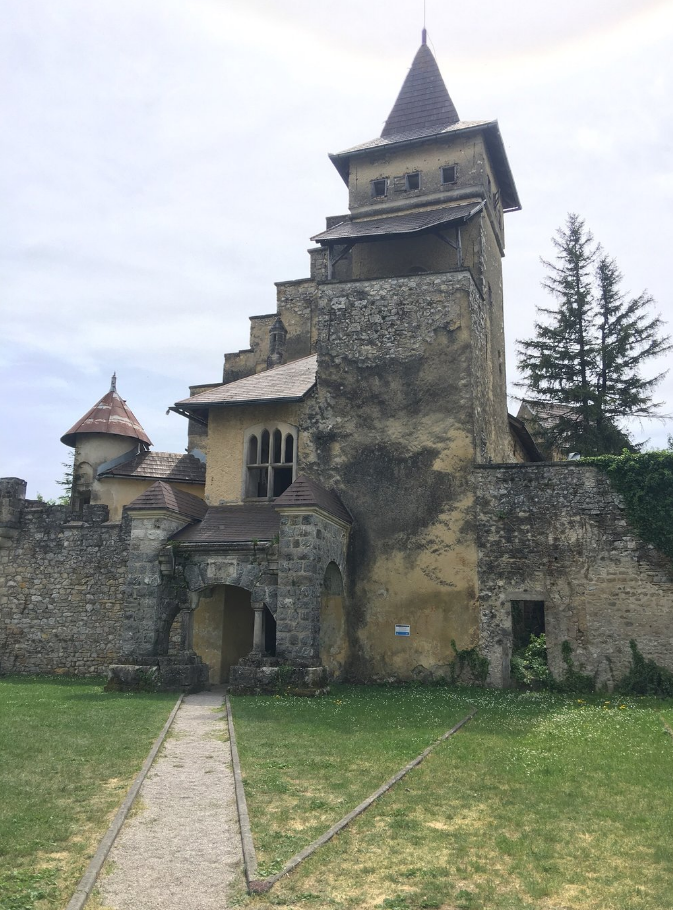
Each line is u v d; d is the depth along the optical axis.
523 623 22.14
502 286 28.58
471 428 21.11
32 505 26.66
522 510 20.09
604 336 33.78
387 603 20.67
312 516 18.25
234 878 6.14
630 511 19.20
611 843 6.93
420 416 21.66
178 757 10.34
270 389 23.53
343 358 22.77
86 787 8.53
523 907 5.62
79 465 29.19
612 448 32.09
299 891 5.87
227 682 21.55
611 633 18.70
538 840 7.01
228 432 23.47
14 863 6.25
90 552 24.94
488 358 24.23
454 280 22.30
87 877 5.97
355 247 25.56
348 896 5.80
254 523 20.34
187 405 23.38
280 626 17.80
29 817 7.34
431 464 21.20
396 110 28.02
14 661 24.83
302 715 13.95
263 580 18.50
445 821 7.55
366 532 21.30
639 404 32.75
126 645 18.70
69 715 13.48
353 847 6.77
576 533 19.53
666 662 18.17
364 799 8.18
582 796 8.41
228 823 7.50
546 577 19.52
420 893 5.83
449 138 25.61
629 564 18.95
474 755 10.45
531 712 14.82
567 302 34.38
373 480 21.62
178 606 19.12
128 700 15.82
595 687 18.50
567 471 19.97
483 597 19.91
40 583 25.17
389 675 20.22
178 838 7.05
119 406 30.23
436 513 20.83
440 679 19.80
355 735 11.89
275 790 8.52
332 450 22.22
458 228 22.88
